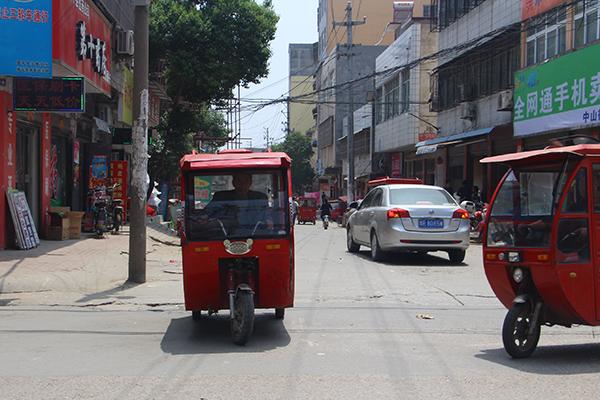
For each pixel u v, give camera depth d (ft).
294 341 22.44
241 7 82.07
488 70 78.79
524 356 20.03
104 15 51.90
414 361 19.69
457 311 28.45
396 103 113.09
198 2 84.74
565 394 16.30
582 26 56.13
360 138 164.35
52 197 54.90
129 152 79.10
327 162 217.56
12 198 42.50
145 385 17.08
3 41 35.78
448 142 83.46
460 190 85.76
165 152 95.04
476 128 82.53
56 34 37.27
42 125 49.83
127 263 41.04
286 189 23.21
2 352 20.86
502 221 21.11
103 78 50.11
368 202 51.57
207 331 24.26
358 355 20.44
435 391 16.55
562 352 21.06
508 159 20.79
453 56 89.56
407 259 49.01
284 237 22.65
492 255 20.85
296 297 31.76
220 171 23.04
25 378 17.79
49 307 29.25
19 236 42.63
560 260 18.98
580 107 53.52
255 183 23.22
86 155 65.87
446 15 93.50
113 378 17.78
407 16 174.09
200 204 22.90
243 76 84.02
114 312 28.30
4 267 35.99
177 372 18.39
